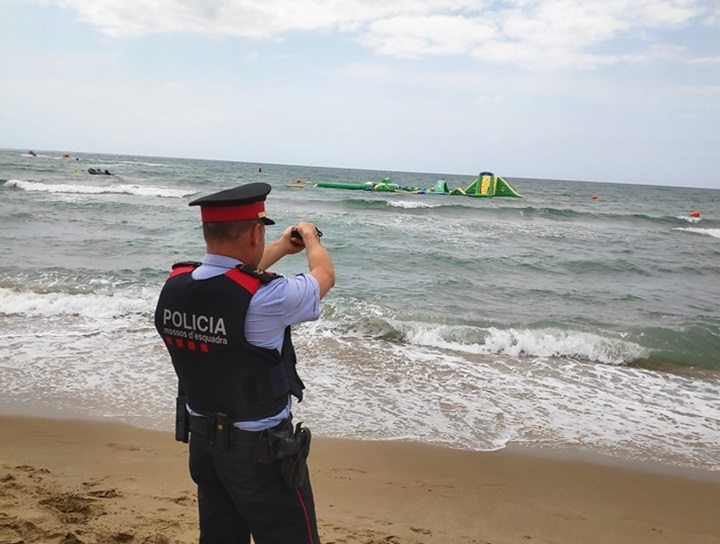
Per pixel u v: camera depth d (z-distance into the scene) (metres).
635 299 12.89
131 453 4.72
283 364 1.91
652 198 73.00
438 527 3.89
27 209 20.98
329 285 1.98
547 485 4.69
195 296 1.82
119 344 7.55
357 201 29.17
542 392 6.80
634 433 5.82
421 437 5.44
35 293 9.94
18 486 3.88
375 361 7.49
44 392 5.97
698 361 8.25
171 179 42.94
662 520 4.27
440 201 36.31
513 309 11.27
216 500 2.10
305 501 1.99
